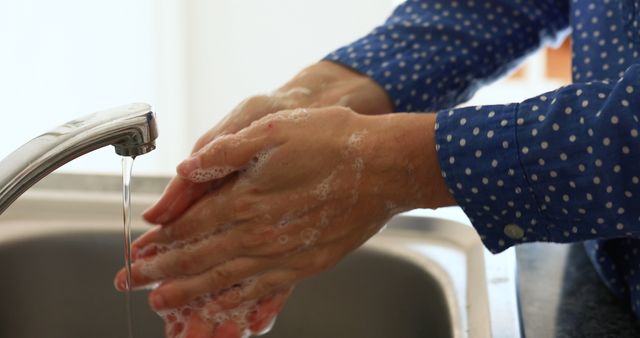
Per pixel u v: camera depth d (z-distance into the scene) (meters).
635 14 0.81
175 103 2.32
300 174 0.73
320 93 0.88
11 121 1.72
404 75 0.90
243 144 0.72
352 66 0.89
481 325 0.77
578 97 0.70
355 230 0.76
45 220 0.95
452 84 0.92
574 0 0.85
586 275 0.86
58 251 0.94
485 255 0.87
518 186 0.72
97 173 1.03
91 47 1.95
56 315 0.95
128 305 0.77
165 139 2.32
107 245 0.94
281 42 2.37
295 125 0.73
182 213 0.76
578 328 0.78
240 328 0.79
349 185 0.74
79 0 1.89
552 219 0.72
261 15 2.35
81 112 1.93
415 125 0.73
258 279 0.77
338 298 0.92
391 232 0.93
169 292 0.76
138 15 2.10
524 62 0.97
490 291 0.81
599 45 0.83
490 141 0.71
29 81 1.76
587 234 0.72
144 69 2.16
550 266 0.88
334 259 0.77
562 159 0.70
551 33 0.96
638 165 0.69
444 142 0.72
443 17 0.92
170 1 2.22
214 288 0.76
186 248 0.76
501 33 0.93
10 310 0.94
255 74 2.40
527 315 0.80
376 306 0.91
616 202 0.70
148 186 1.00
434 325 0.85
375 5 2.32
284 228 0.75
